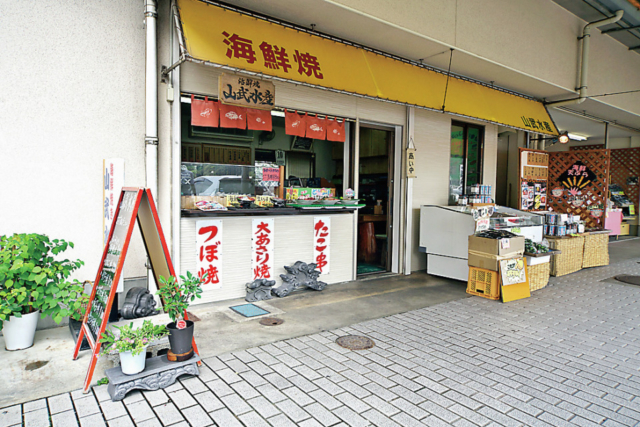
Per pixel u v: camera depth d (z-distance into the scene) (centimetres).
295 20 513
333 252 617
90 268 422
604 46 902
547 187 1024
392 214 711
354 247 643
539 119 851
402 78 608
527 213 738
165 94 450
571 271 756
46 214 396
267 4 470
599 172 943
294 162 644
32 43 380
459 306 515
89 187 418
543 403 280
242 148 574
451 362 345
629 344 394
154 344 316
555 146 1530
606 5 762
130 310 346
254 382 300
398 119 679
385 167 768
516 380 314
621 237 1315
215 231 493
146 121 433
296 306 498
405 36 554
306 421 252
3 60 367
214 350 357
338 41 543
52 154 396
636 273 756
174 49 449
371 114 639
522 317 474
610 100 931
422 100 618
